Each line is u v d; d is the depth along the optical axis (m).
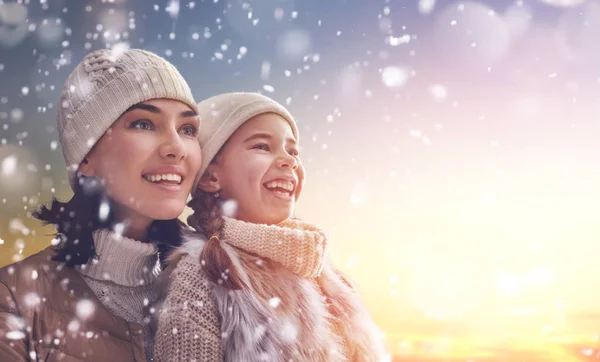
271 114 1.35
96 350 1.17
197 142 1.27
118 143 1.19
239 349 1.11
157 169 1.19
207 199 1.33
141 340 1.25
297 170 1.39
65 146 1.28
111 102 1.20
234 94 1.40
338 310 1.36
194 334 1.12
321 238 1.27
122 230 1.24
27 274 1.20
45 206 1.36
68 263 1.25
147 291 1.31
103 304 1.25
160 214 1.19
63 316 1.18
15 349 1.10
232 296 1.14
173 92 1.22
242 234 1.22
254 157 1.29
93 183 1.25
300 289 1.23
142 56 1.27
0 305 1.14
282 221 1.37
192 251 1.21
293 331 1.16
